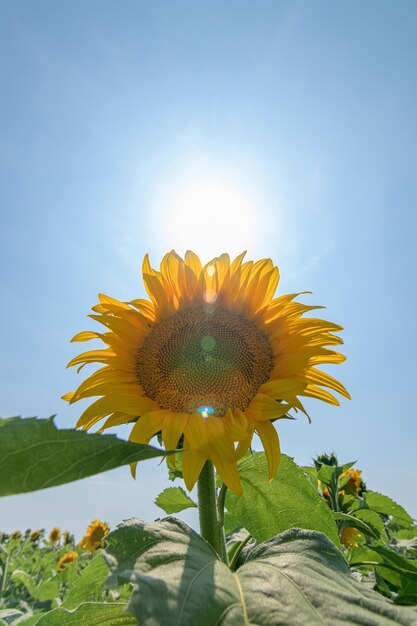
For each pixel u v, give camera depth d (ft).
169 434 0.84
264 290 1.11
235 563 0.89
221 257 1.17
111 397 0.93
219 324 1.05
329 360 1.04
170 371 0.99
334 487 1.55
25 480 0.52
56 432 0.53
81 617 0.81
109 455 0.54
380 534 1.53
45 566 5.60
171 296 1.11
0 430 0.52
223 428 0.86
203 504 0.89
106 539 0.70
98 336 1.05
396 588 1.34
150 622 0.51
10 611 1.85
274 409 0.87
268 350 1.04
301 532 0.83
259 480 1.08
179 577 0.61
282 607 0.58
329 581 0.67
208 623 0.54
